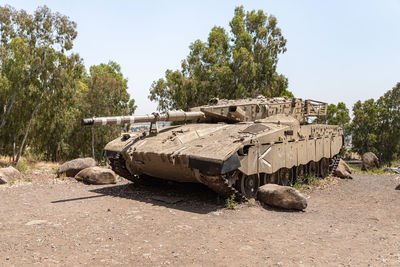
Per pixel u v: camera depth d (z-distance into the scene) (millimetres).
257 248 5691
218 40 34156
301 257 5262
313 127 14141
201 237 6301
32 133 24734
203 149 9086
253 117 12625
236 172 9516
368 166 22484
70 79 23188
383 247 5844
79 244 5789
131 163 11078
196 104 31062
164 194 10898
